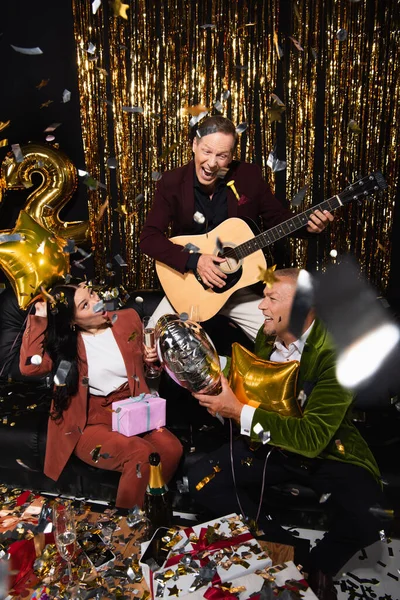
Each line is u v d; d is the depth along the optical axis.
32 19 3.16
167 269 2.54
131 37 3.04
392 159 2.87
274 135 2.99
